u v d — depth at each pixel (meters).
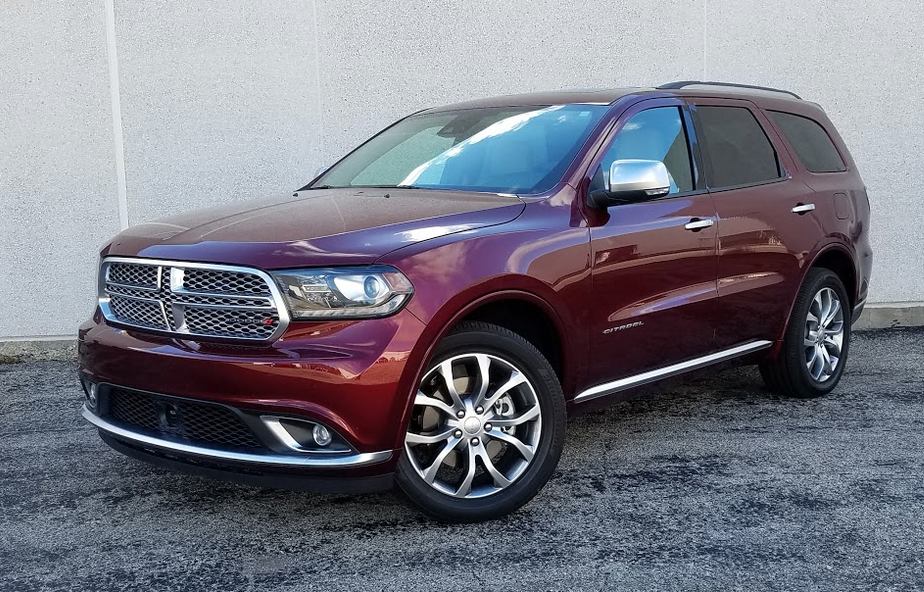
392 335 3.14
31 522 3.64
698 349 4.46
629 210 4.05
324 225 3.40
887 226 7.71
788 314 5.05
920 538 3.35
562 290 3.65
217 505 3.79
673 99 4.59
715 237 4.41
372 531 3.48
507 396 3.55
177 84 6.93
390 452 3.21
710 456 4.33
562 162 4.00
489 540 3.38
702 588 2.97
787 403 5.30
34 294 6.95
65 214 6.92
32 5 6.71
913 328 7.57
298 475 3.19
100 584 3.08
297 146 7.14
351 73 7.12
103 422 3.61
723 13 7.40
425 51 7.19
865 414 5.04
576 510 3.66
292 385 3.07
